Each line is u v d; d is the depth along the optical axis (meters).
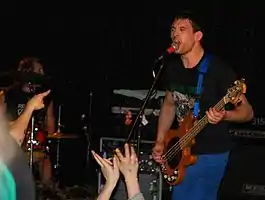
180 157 3.02
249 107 2.88
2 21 6.55
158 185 3.94
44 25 6.50
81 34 6.42
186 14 2.99
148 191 3.97
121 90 5.27
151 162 3.95
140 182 3.96
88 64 6.39
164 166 3.11
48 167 4.72
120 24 6.34
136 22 6.29
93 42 6.41
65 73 6.39
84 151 5.77
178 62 3.06
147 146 4.14
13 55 6.52
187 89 3.01
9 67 6.43
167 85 3.15
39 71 4.98
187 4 6.09
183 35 2.95
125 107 5.21
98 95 6.14
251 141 4.74
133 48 6.30
